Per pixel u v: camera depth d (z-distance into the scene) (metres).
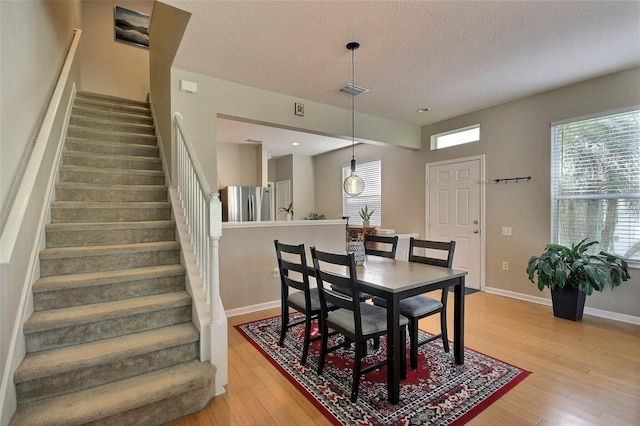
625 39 2.64
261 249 3.76
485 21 2.38
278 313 3.64
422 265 2.71
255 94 3.66
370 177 6.54
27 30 2.20
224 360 2.09
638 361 2.46
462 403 1.95
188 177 2.68
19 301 1.74
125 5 5.86
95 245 2.52
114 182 3.15
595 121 3.49
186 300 2.25
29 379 1.60
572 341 2.83
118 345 1.89
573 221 3.67
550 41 2.68
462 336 2.42
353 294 2.00
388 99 4.07
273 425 1.77
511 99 4.11
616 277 3.14
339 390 2.10
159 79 3.79
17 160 1.97
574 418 1.80
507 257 4.27
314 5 2.19
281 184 8.39
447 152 4.98
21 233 1.80
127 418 1.68
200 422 1.79
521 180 4.11
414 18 2.34
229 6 2.20
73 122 3.59
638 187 3.20
